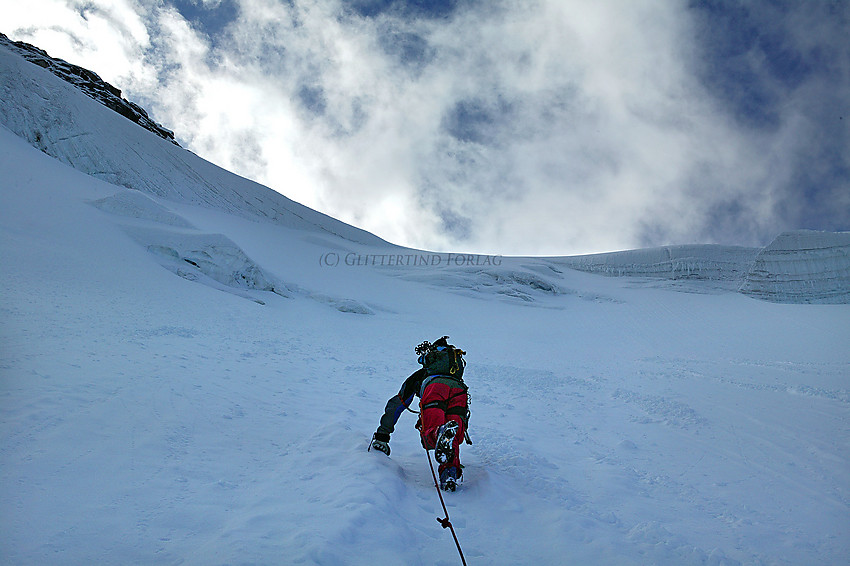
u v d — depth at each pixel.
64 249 22.33
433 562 2.68
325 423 5.25
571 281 70.56
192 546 2.36
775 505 4.17
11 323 8.67
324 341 16.36
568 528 3.29
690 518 3.84
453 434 3.94
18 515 2.39
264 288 31.95
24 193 29.05
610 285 70.75
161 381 5.75
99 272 20.36
